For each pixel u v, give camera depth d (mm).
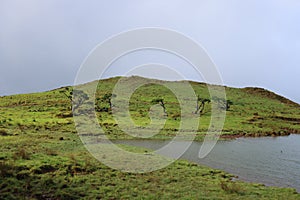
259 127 66688
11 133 37844
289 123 80438
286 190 18875
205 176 21750
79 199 15836
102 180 18969
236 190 18031
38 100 99625
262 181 21578
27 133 39250
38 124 50031
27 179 17688
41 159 22094
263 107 111938
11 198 15078
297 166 27734
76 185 17734
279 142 47438
